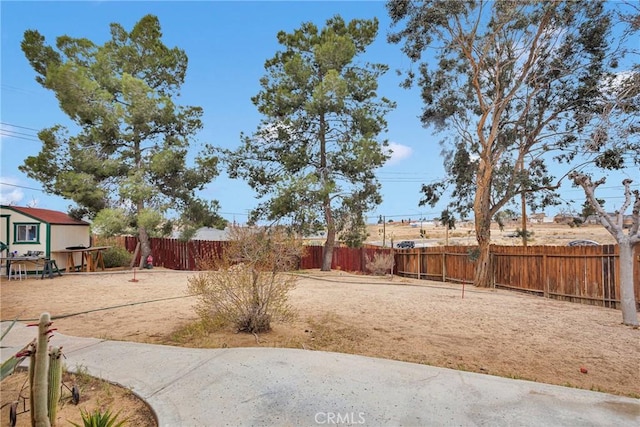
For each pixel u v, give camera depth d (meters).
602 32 15.19
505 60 17.61
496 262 16.92
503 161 18.75
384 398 3.97
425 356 5.79
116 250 21.66
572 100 16.78
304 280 17.14
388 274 22.22
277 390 4.12
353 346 6.19
